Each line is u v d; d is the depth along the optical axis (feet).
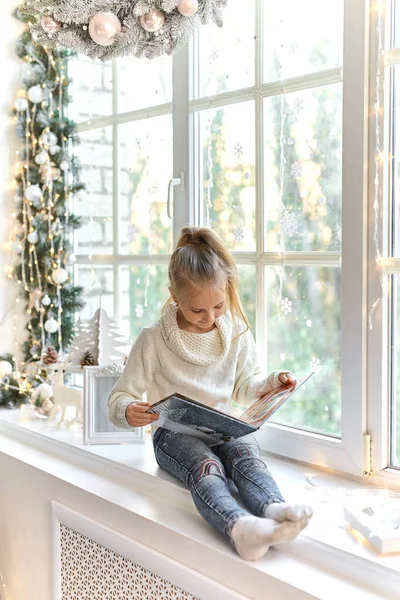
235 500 5.23
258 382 6.07
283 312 6.39
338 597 4.33
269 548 5.03
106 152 8.27
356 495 5.38
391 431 5.61
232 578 4.86
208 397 6.06
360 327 5.59
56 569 6.73
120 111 8.05
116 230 8.20
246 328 6.28
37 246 8.80
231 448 5.63
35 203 8.77
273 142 6.40
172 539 5.29
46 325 8.61
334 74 5.85
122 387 6.13
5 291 8.93
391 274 5.49
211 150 6.98
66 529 6.58
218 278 5.71
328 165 5.96
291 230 6.28
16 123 8.77
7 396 8.67
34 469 6.96
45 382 8.75
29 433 7.70
